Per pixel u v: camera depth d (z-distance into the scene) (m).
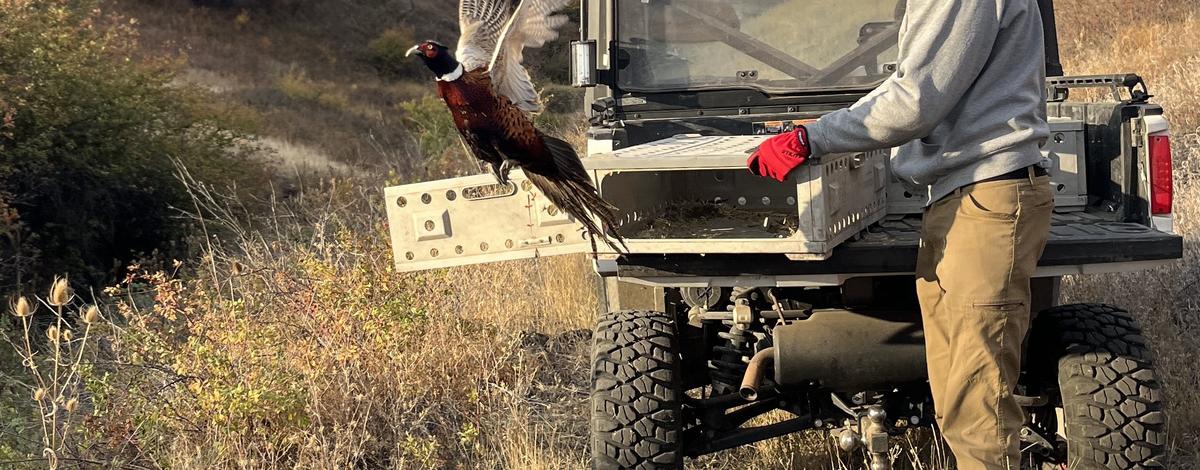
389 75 90.44
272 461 9.95
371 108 73.62
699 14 10.92
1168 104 23.08
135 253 27.23
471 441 10.62
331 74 86.44
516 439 10.63
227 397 10.41
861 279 8.65
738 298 9.30
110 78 29.70
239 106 54.47
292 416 10.60
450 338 12.21
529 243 8.62
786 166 7.09
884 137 6.91
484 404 11.47
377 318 11.61
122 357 12.64
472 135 6.23
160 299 12.48
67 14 29.53
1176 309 12.84
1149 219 8.41
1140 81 9.56
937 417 7.74
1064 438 8.89
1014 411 7.34
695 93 10.84
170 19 89.88
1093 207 9.42
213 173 30.62
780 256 7.83
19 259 21.95
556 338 14.39
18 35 26.97
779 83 10.80
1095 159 9.34
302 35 94.81
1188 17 33.78
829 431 9.88
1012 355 7.29
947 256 7.29
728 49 10.91
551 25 6.20
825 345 8.29
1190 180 17.84
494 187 9.27
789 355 8.30
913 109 6.75
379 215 19.28
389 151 47.34
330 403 10.95
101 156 27.45
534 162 6.36
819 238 7.29
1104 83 9.85
